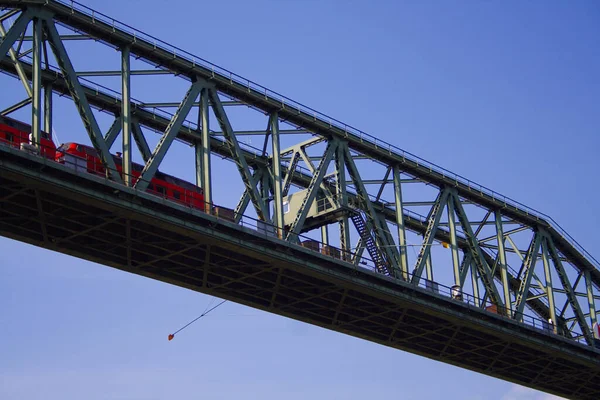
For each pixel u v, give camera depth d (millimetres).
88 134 58625
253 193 66250
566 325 91625
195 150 72312
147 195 59219
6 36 57125
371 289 72188
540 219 90375
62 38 61156
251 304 72938
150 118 70000
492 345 85688
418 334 82312
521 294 85938
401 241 75875
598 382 97562
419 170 79500
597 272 95625
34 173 55062
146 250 64875
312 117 72188
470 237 82438
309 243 70438
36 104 56688
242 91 68188
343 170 73312
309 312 75500
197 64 66125
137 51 64125
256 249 64750
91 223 61406
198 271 68500
